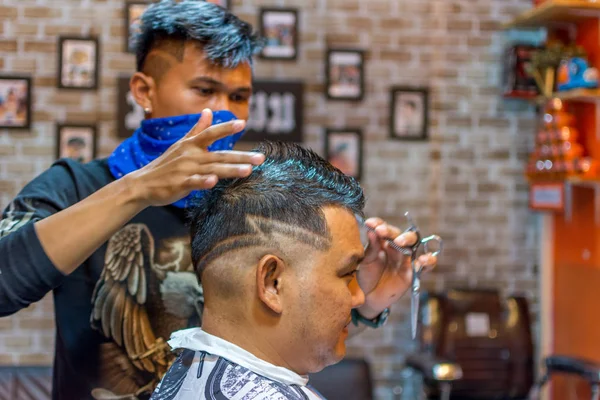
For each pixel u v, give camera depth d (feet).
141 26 4.44
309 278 2.82
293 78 11.97
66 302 4.24
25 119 11.43
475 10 12.27
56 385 4.48
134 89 4.54
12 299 2.96
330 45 12.03
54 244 2.95
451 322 11.29
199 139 2.89
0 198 11.44
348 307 2.94
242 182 2.99
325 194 2.91
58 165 4.47
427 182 12.31
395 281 4.34
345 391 9.44
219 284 2.90
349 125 12.12
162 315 4.29
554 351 12.26
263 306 2.84
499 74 12.37
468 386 11.19
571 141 10.75
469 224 12.41
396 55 12.16
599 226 10.85
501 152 12.43
